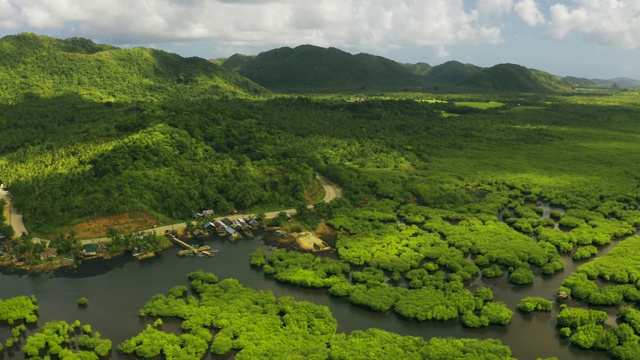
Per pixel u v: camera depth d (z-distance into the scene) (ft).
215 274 527.40
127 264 547.49
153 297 465.47
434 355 374.02
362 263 547.08
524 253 561.43
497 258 552.41
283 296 477.77
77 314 445.37
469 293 469.98
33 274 518.37
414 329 426.51
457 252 566.77
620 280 498.28
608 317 440.86
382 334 403.13
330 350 380.58
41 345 388.78
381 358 370.73
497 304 454.40
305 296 481.46
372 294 468.75
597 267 526.16
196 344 390.01
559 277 523.29
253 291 476.95
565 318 426.51
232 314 432.66
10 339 400.47
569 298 475.72
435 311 438.81
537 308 453.58
